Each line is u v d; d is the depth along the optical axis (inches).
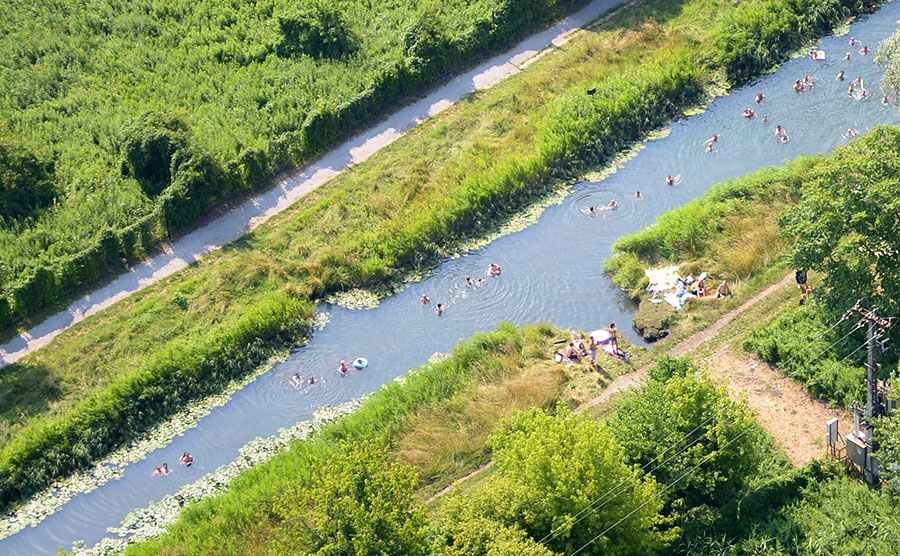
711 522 2336.4
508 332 3002.0
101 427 2817.4
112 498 2691.9
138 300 3186.5
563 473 2167.8
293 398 2935.5
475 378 2883.9
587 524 2169.0
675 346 2925.7
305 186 3590.1
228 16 4266.7
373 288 3267.7
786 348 2746.1
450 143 3730.3
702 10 4271.7
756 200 3336.6
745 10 4148.6
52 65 3961.6
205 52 4069.9
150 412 2878.9
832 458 2458.2
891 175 2620.6
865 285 2647.6
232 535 2488.9
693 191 3523.6
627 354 2940.5
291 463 2652.6
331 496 2107.5
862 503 2333.9
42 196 3435.0
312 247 3356.3
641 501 2193.7
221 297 3184.1
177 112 3548.2
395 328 3134.8
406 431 2755.9
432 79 4035.4
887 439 2281.0
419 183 3545.8
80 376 2960.1
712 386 2385.6
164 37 4151.1
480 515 2204.7
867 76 3937.0
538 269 3284.9
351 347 3083.2
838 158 2778.1
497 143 3715.6
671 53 4042.8
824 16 4217.5
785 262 2775.6
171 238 3395.7
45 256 3213.6
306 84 3885.3
